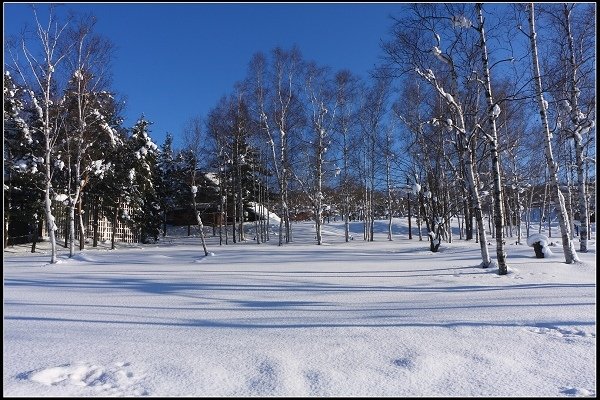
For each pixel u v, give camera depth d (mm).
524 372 4414
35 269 14969
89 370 4348
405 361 4660
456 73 13500
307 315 6816
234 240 35438
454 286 9641
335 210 54031
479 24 12531
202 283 10414
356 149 33750
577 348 5113
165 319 6598
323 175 32031
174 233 46875
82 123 20672
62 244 31516
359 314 6844
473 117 14891
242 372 4344
